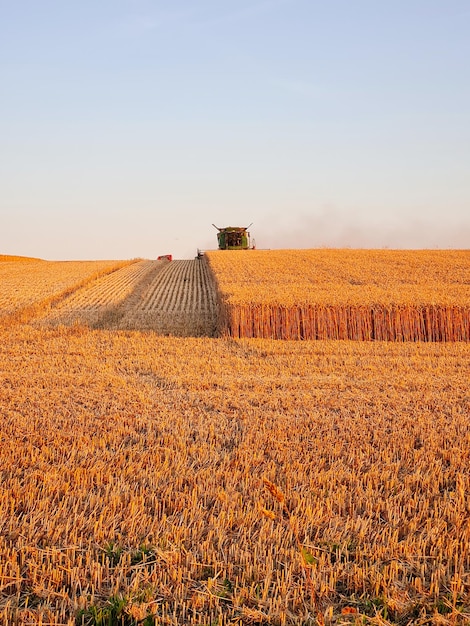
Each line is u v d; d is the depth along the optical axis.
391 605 4.77
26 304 29.50
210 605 4.73
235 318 21.50
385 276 34.72
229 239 59.69
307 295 23.05
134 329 24.75
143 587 4.93
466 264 41.59
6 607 4.62
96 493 6.75
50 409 10.88
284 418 10.20
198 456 8.15
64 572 5.11
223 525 5.95
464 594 4.91
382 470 7.68
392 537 5.73
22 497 6.50
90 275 43.69
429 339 21.34
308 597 4.89
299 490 6.87
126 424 9.83
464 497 6.81
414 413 10.57
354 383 13.25
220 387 12.97
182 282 44.72
